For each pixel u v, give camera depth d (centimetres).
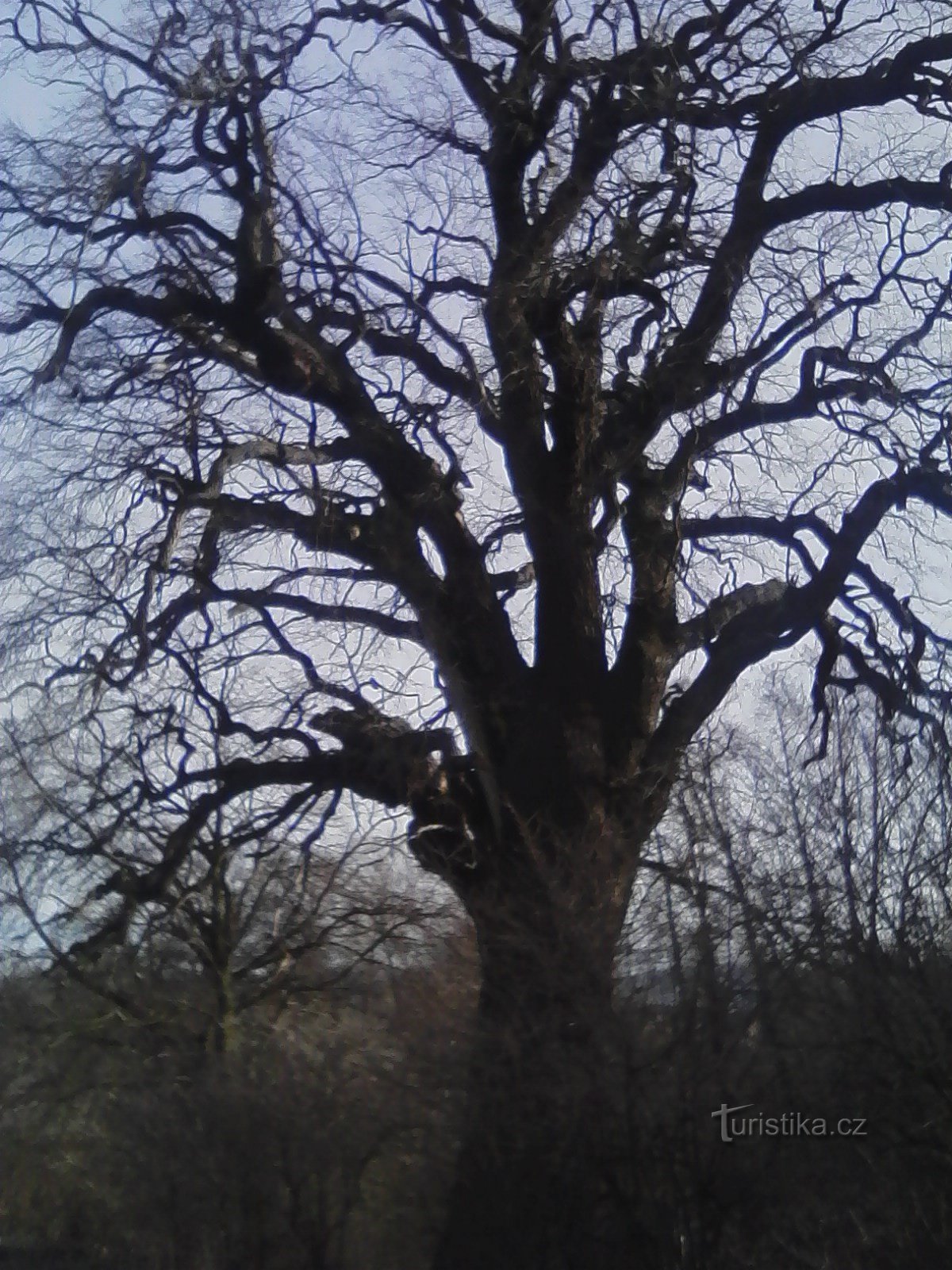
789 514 1697
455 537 1625
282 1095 1346
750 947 1305
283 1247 1305
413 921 1595
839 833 1386
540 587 1642
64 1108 1609
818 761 1460
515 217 1675
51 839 1633
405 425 1605
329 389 1603
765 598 1686
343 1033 1420
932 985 1284
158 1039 1670
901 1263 1180
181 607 1535
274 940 1730
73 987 1728
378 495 1617
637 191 1579
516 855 1497
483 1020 1344
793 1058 1252
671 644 1638
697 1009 1265
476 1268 1225
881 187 1642
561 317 1622
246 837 1606
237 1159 1340
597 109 1614
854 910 1340
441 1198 1266
